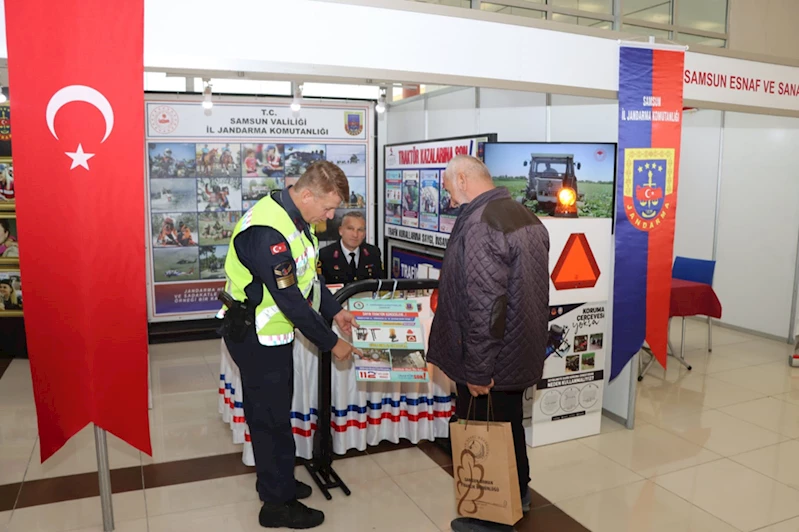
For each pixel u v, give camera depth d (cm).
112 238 238
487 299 247
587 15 417
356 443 347
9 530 273
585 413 376
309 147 618
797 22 556
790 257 585
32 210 229
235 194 603
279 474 275
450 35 296
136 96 232
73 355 242
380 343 311
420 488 312
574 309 360
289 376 275
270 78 313
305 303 258
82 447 358
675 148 379
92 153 231
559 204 366
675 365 527
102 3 226
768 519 289
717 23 501
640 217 372
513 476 256
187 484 315
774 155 589
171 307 600
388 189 620
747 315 632
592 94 349
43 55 222
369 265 443
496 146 389
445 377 349
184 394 445
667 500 304
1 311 521
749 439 377
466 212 264
